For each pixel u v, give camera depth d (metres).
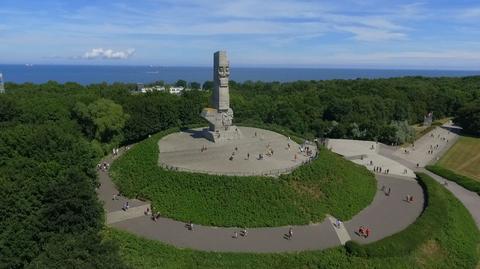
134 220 60.06
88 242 41.25
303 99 163.38
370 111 154.50
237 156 77.50
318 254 51.66
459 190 86.19
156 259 48.72
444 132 150.00
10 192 48.81
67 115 101.56
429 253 56.62
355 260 51.78
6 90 150.12
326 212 64.19
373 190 77.06
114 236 52.00
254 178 65.12
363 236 57.97
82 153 65.12
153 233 56.12
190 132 99.50
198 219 59.69
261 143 89.31
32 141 60.59
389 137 127.94
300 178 67.56
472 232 65.62
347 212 65.12
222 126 90.12
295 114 139.12
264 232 57.59
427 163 106.94
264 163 73.12
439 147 125.94
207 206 61.62
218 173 66.44
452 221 65.38
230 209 61.19
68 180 53.12
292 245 54.09
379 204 71.06
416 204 71.44
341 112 150.00
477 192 84.50
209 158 76.06
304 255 51.09
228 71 88.69
